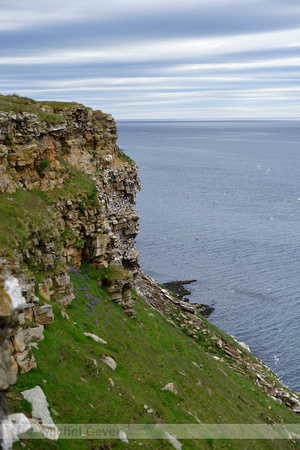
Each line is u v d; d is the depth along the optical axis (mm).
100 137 60781
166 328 56000
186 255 128750
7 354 16109
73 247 47688
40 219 38000
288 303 97438
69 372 29375
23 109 43406
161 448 28500
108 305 46844
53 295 37750
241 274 113750
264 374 61375
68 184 49125
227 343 65188
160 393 35375
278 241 144125
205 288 104875
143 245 138750
